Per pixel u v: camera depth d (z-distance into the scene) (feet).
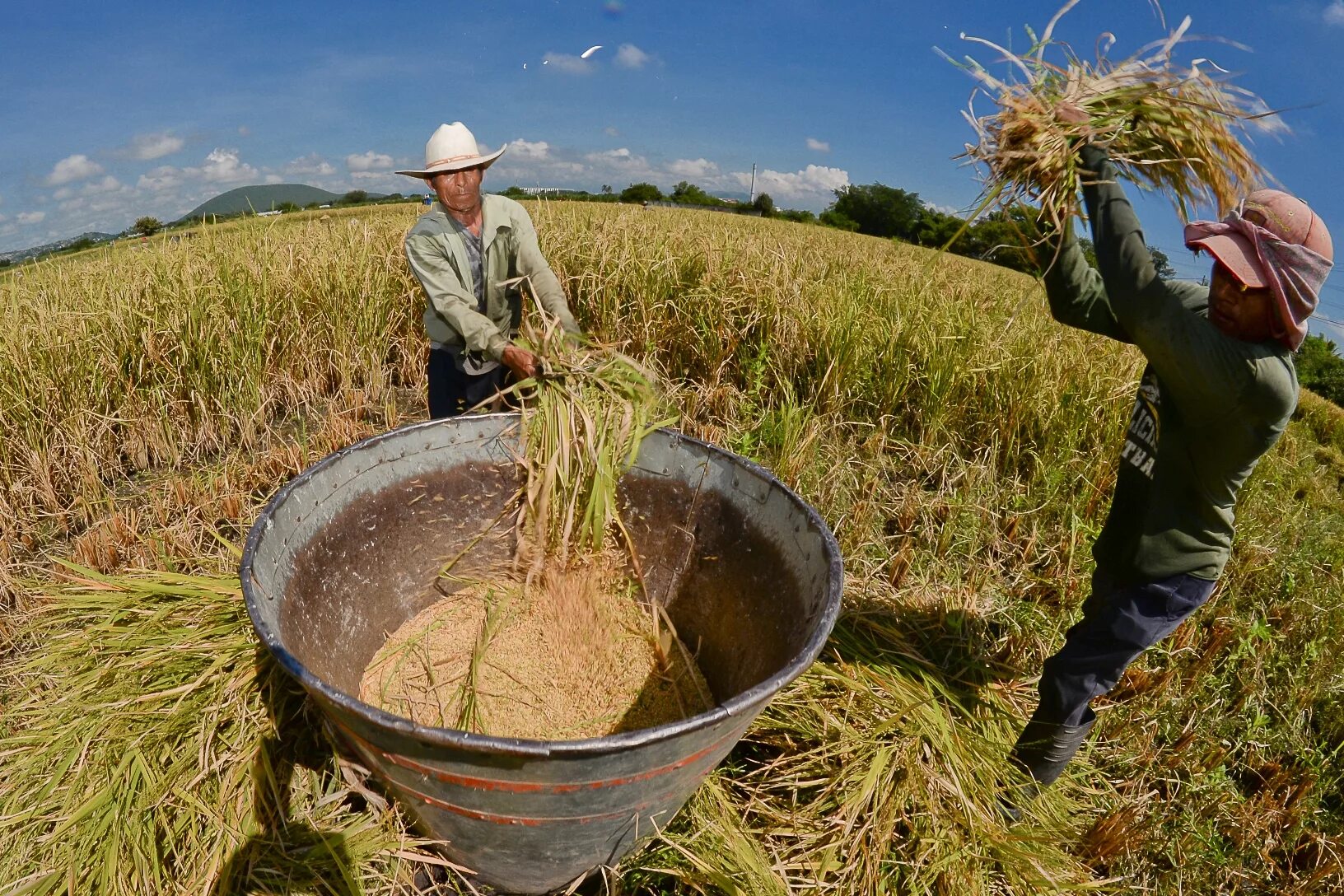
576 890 6.74
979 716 8.42
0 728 7.50
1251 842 7.59
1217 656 9.84
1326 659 9.70
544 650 8.54
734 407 16.17
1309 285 4.95
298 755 7.13
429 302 9.93
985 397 15.55
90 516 12.23
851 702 8.00
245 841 6.32
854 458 14.29
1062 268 6.59
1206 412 5.52
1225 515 6.11
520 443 8.94
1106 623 6.72
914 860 6.77
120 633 8.15
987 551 12.12
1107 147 5.82
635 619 9.06
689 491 8.50
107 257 18.43
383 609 8.40
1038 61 6.22
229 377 15.11
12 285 16.02
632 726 7.75
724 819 6.98
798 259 21.09
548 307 10.32
